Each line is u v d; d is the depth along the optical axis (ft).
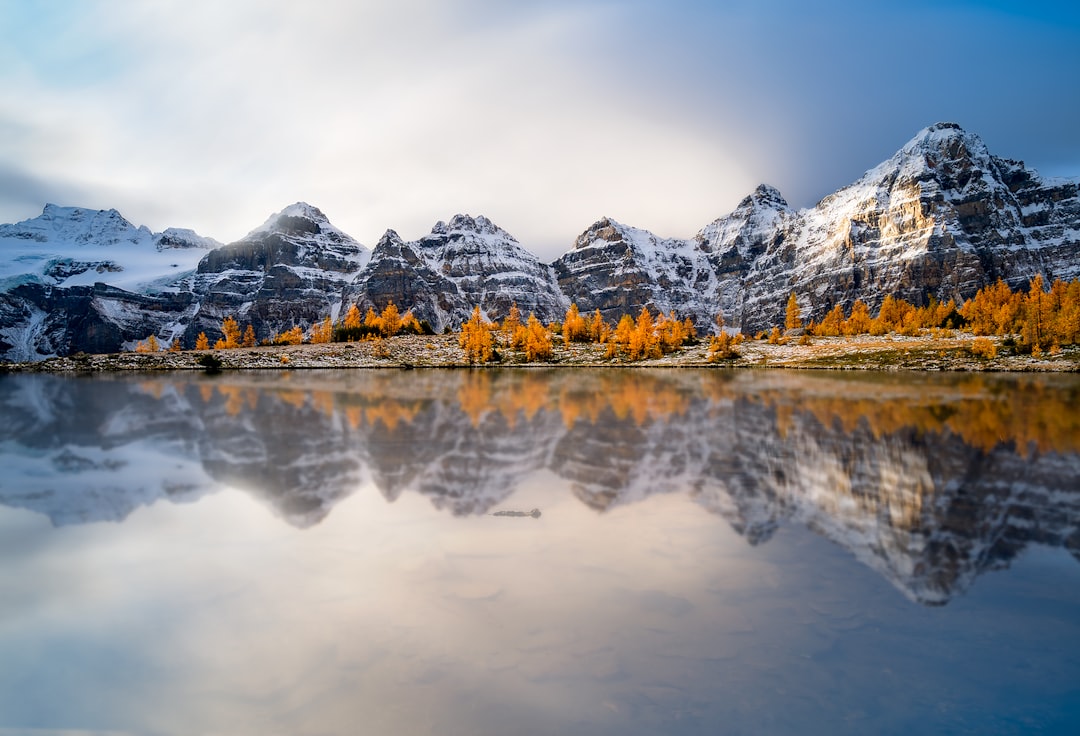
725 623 39.04
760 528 57.82
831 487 73.36
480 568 47.88
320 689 32.12
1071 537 55.42
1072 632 38.04
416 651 35.70
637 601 42.09
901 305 532.73
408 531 56.54
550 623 39.01
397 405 156.15
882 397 175.63
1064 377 256.93
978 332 403.34
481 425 121.80
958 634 37.78
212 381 242.58
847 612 40.60
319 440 104.42
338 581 45.39
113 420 128.36
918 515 62.08
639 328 422.82
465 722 29.32
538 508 64.13
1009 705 30.81
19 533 56.29
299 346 440.45
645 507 64.69
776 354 393.50
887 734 28.60
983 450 96.17
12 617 40.11
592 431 114.52
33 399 170.40
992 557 50.80
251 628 38.50
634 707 30.55
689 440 104.88
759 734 28.53
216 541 54.03
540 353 417.69
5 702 31.30
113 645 36.65
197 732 28.96
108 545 53.16
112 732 29.12
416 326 556.51
